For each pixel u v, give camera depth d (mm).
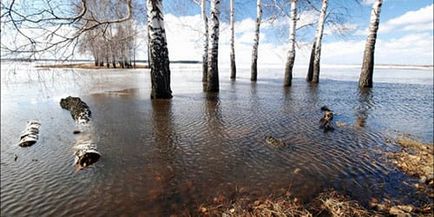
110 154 5328
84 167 4789
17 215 3611
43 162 5453
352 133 6496
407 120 8195
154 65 11297
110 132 6852
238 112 8812
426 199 3568
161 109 9414
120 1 9258
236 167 4520
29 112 10969
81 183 4250
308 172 4281
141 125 7363
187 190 3840
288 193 3639
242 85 19062
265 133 6379
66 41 7109
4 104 12875
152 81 11570
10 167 5340
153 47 11094
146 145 5754
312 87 17438
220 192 3742
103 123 7828
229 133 6402
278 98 12133
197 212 3301
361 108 9875
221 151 5254
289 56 17531
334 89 16141
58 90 17000
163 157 5055
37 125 8117
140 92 14875
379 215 3137
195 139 6020
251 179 4090
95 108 10188
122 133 6719
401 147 5617
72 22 7000
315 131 6566
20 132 8258
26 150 6316
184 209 3385
